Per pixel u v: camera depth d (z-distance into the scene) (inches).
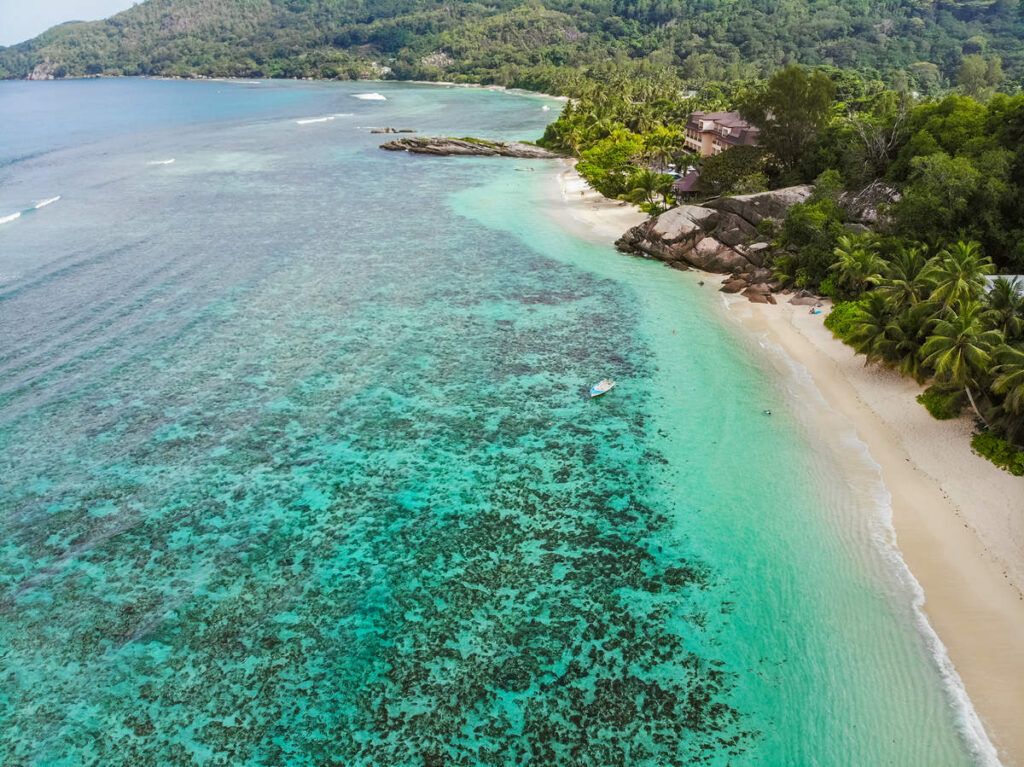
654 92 7819.9
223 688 1020.5
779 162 3277.6
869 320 1792.6
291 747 935.7
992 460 1400.1
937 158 2276.1
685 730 944.9
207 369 1932.8
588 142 5383.9
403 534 1330.0
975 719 929.5
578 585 1201.4
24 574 1230.3
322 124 7534.5
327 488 1461.6
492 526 1348.4
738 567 1224.2
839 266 2228.1
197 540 1315.2
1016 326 1499.8
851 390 1761.8
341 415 1721.2
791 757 900.6
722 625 1107.9
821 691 986.7
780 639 1075.3
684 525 1333.7
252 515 1382.9
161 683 1027.3
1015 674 987.3
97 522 1358.3
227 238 3169.3
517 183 4389.8
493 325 2219.5
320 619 1141.7
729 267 2632.9
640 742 932.0
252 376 1900.8
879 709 955.3
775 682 1006.4
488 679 1031.0
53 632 1114.1
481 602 1171.9
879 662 1024.2
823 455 1520.7
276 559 1269.7
